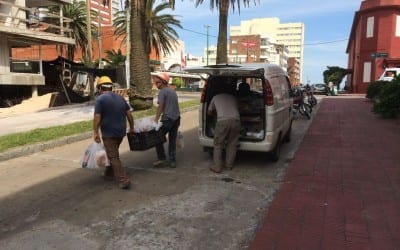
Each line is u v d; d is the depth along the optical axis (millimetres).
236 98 7441
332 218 4691
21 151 8359
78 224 4684
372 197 5418
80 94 26203
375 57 39062
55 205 5316
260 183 6281
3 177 6715
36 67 26188
